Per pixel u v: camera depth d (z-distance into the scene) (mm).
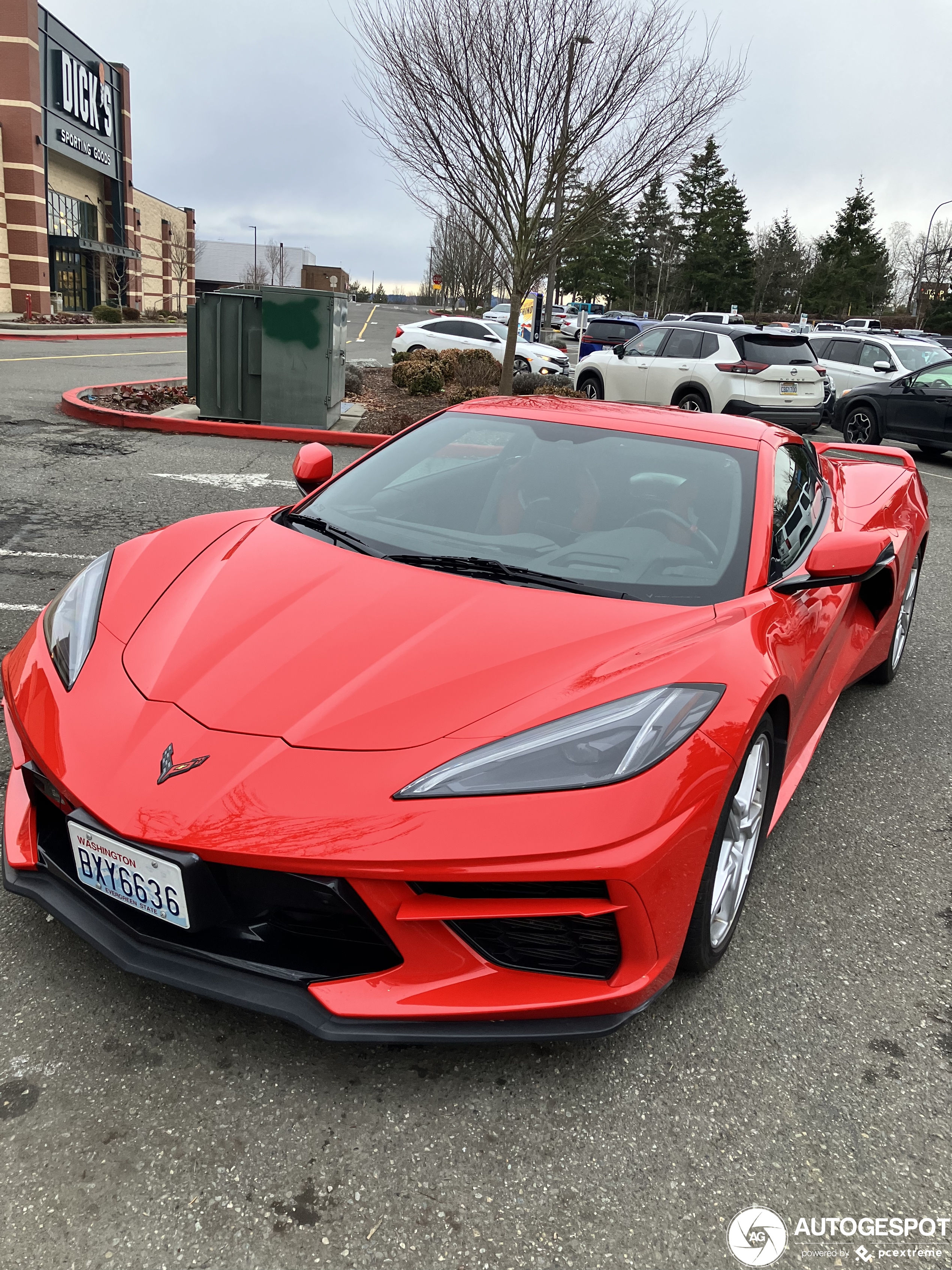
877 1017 2232
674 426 3205
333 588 2438
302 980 1845
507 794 1799
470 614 2307
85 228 41812
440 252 60062
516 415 3285
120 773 1896
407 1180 1706
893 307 90250
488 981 1869
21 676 2279
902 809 3312
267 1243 1569
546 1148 1796
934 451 13781
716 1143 1836
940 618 5691
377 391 14938
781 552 2807
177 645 2221
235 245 79500
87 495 6820
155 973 1877
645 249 87188
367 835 1751
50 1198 1615
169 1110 1810
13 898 2385
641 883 1822
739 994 2277
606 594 2459
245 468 8312
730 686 2092
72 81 37562
